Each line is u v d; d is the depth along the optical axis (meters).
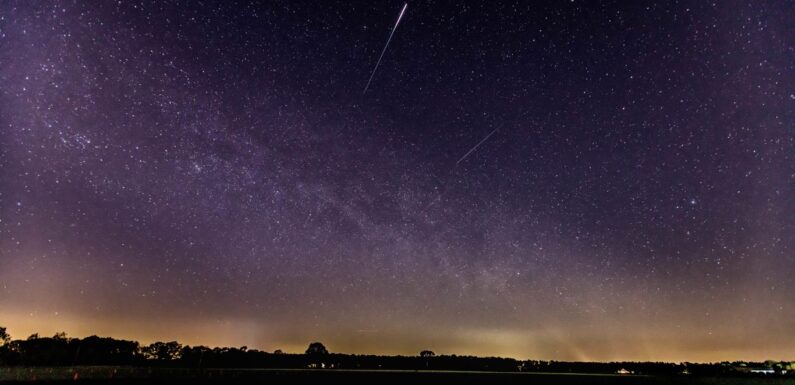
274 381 29.14
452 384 31.38
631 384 30.86
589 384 31.28
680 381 31.31
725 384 28.47
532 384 32.06
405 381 32.69
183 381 26.70
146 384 24.53
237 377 30.81
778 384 28.03
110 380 25.03
